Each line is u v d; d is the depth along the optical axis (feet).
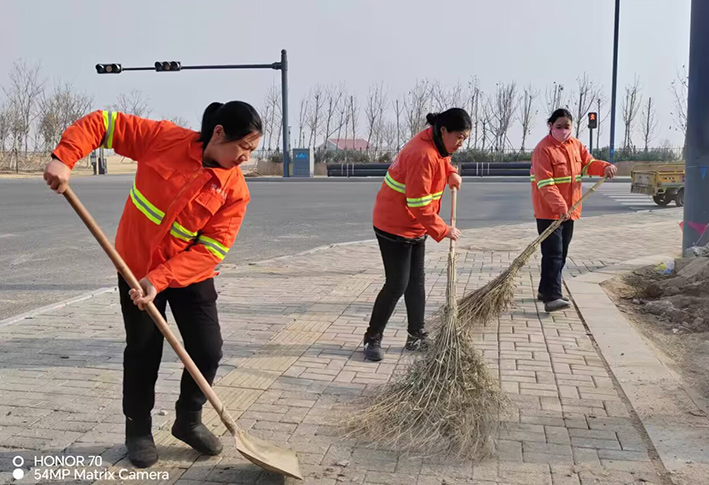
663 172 56.85
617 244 33.63
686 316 19.31
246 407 12.81
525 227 42.50
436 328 15.83
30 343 16.87
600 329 17.70
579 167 19.88
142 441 10.70
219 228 9.92
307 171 118.11
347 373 14.73
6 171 146.82
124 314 10.25
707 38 24.53
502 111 163.02
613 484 9.93
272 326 18.43
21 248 33.86
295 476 9.93
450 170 16.24
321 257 30.71
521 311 19.93
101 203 60.70
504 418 12.20
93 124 9.31
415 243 15.70
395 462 10.68
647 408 12.53
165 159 9.62
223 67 101.60
